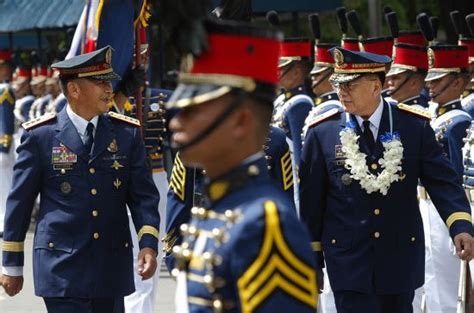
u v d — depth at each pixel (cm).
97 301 1589
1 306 2462
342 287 1599
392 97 2244
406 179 1605
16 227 1589
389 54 2352
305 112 2323
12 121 3528
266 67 866
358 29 2359
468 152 1942
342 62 1603
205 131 858
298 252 838
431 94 2047
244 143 874
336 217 1611
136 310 2092
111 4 2023
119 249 1591
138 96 2036
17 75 4553
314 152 1623
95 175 1575
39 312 2397
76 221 1564
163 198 2128
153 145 2092
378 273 1591
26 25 3769
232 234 850
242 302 837
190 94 859
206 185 896
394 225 1598
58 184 1574
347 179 1597
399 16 3669
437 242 2070
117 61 2009
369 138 1609
